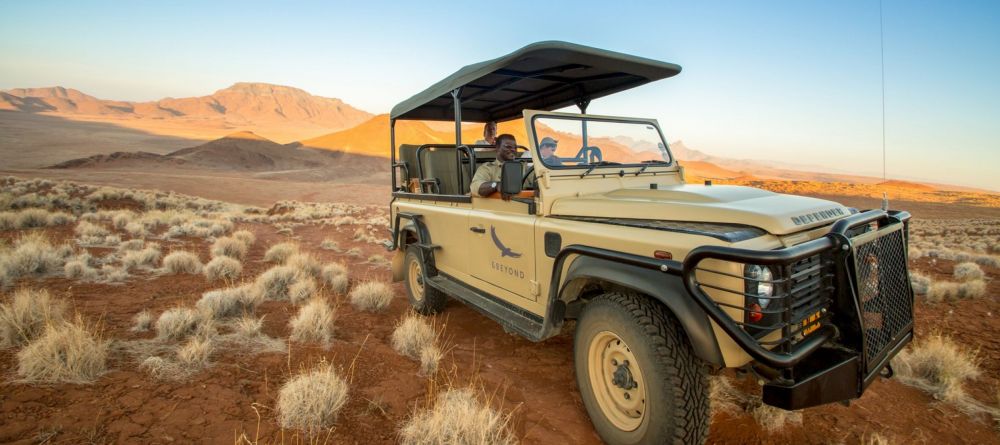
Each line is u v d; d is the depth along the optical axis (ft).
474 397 11.63
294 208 96.99
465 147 16.21
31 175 184.65
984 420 11.58
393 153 22.15
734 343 8.18
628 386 9.44
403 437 9.90
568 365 14.24
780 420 10.78
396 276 21.99
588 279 10.76
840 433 10.78
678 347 8.65
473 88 17.93
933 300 22.77
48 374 11.19
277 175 392.06
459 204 16.58
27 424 9.26
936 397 12.53
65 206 57.21
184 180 208.44
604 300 9.82
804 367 8.57
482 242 14.93
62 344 11.68
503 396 11.92
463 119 23.03
